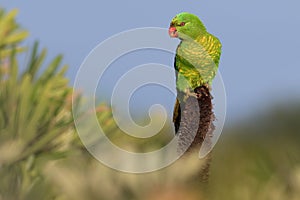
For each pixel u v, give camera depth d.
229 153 10.96
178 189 4.21
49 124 5.36
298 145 6.07
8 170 5.28
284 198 5.23
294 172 5.34
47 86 5.30
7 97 5.30
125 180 4.22
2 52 5.21
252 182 5.55
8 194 5.18
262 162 5.94
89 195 4.27
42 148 5.30
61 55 5.30
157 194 4.21
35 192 5.09
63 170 4.46
